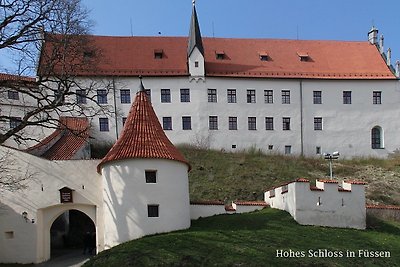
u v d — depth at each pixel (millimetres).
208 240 27688
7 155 31875
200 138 58500
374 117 63000
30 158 32000
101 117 56500
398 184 49625
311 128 61625
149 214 29766
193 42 59969
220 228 30484
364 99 63156
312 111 61938
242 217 33031
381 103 63438
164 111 58531
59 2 30156
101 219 31812
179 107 58844
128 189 29812
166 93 58906
